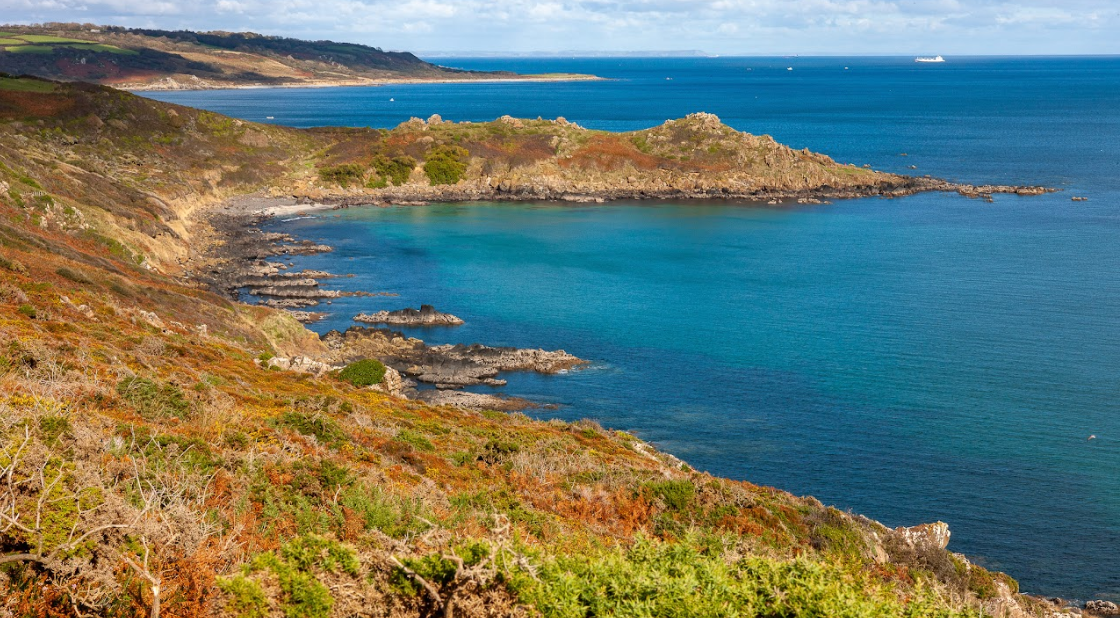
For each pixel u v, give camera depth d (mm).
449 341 63875
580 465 24438
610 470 24266
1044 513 37062
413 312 68938
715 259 94375
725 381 54531
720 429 46594
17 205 65000
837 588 9836
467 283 82688
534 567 9516
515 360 58062
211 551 9883
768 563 10695
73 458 11578
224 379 28750
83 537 8609
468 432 28750
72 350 23328
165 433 15734
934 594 11484
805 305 73625
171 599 8562
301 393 30594
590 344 62906
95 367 21938
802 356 59438
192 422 18453
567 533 16031
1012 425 46625
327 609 8766
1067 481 39938
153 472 12469
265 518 12922
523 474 21859
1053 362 57156
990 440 44656
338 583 9109
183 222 102562
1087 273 83812
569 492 20969
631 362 58625
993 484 39719
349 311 71562
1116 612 30047
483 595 9086
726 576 10383
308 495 14578
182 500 11820
